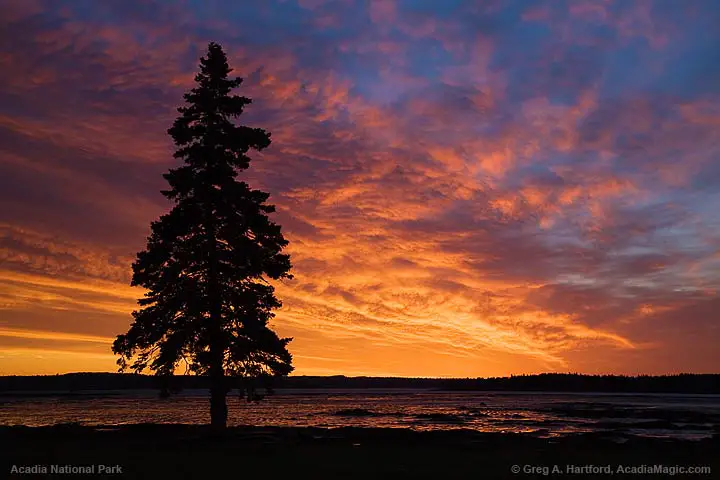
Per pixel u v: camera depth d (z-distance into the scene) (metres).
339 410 84.31
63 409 88.06
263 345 26.75
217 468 17.78
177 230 26.64
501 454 22.11
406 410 86.31
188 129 27.39
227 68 28.34
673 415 71.69
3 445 23.22
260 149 28.30
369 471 17.59
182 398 158.00
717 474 18.48
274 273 27.80
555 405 108.50
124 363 26.38
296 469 17.75
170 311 26.28
